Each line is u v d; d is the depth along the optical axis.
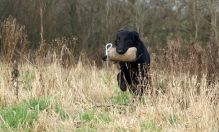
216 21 78.06
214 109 18.62
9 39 30.34
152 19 89.62
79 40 81.06
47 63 31.44
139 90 21.91
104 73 33.88
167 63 27.00
